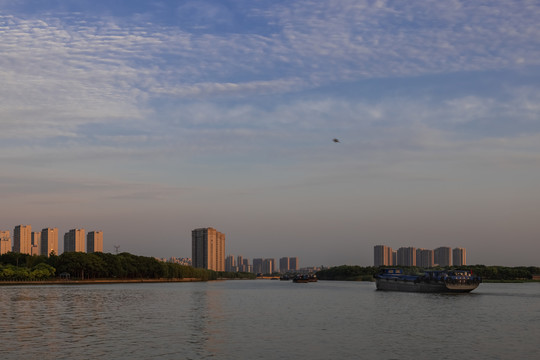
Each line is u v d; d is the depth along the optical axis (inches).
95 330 3533.5
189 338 3176.7
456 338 3255.4
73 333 3376.0
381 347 2888.8
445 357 2615.7
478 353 2728.8
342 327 3804.1
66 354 2618.1
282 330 3604.8
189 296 7805.1
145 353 2652.6
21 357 2541.8
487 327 3843.5
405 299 7199.8
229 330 3585.1
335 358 2566.4
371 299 7234.3
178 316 4549.7
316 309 5457.7
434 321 4244.6
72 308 5285.4
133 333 3390.7
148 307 5516.7
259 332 3489.2
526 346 2957.7
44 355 2591.0
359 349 2817.4
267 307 5703.7
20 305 5639.8
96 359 2496.3
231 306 5826.8
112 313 4781.0
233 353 2669.8
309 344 2972.4
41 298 6865.2
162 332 3447.3
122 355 2598.4
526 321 4266.7
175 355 2603.3
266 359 2522.1
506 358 2600.9
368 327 3806.6
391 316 4667.8
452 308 5570.9
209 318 4404.5
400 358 2581.2
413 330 3646.7
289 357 2578.7
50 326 3745.1
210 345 2913.4
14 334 3321.9
